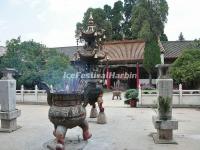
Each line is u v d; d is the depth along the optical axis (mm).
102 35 12531
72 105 7773
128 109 16391
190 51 21484
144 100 17391
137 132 9891
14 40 25359
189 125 11211
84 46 12531
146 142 8438
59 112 7570
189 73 19812
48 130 10266
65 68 22422
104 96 26312
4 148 7879
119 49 35594
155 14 34875
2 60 24828
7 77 10188
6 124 10078
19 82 23719
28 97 19906
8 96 10078
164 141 8281
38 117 13492
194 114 14414
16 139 8883
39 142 8492
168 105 8352
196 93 17469
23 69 23859
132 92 17688
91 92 11977
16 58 24344
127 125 11250
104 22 37281
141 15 34344
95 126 11031
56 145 7457
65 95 7664
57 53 26234
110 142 8469
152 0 35031
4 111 10109
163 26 35250
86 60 12297
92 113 12922
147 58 30906
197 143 8266
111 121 12203
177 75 20281
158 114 8516
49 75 22734
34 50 25484
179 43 34875
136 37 37375
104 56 12383
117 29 43938
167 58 32531
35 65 24547
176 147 7840
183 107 17156
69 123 7633
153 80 33031
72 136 9195
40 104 19422
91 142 8461
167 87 8398
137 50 34656
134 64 33656
